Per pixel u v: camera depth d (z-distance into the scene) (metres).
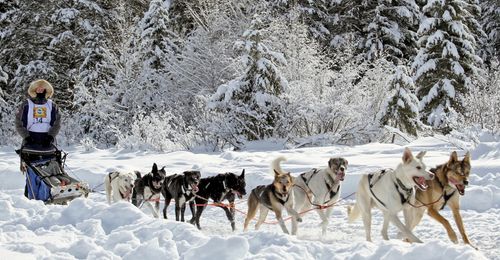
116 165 13.82
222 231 8.46
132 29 25.66
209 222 9.27
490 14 31.52
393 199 6.79
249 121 18.33
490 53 30.98
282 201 7.76
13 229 6.47
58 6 27.41
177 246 5.48
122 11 26.38
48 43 28.27
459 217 6.86
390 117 18.83
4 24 29.16
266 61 18.25
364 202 7.25
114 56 25.17
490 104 16.62
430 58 22.34
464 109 20.95
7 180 12.65
